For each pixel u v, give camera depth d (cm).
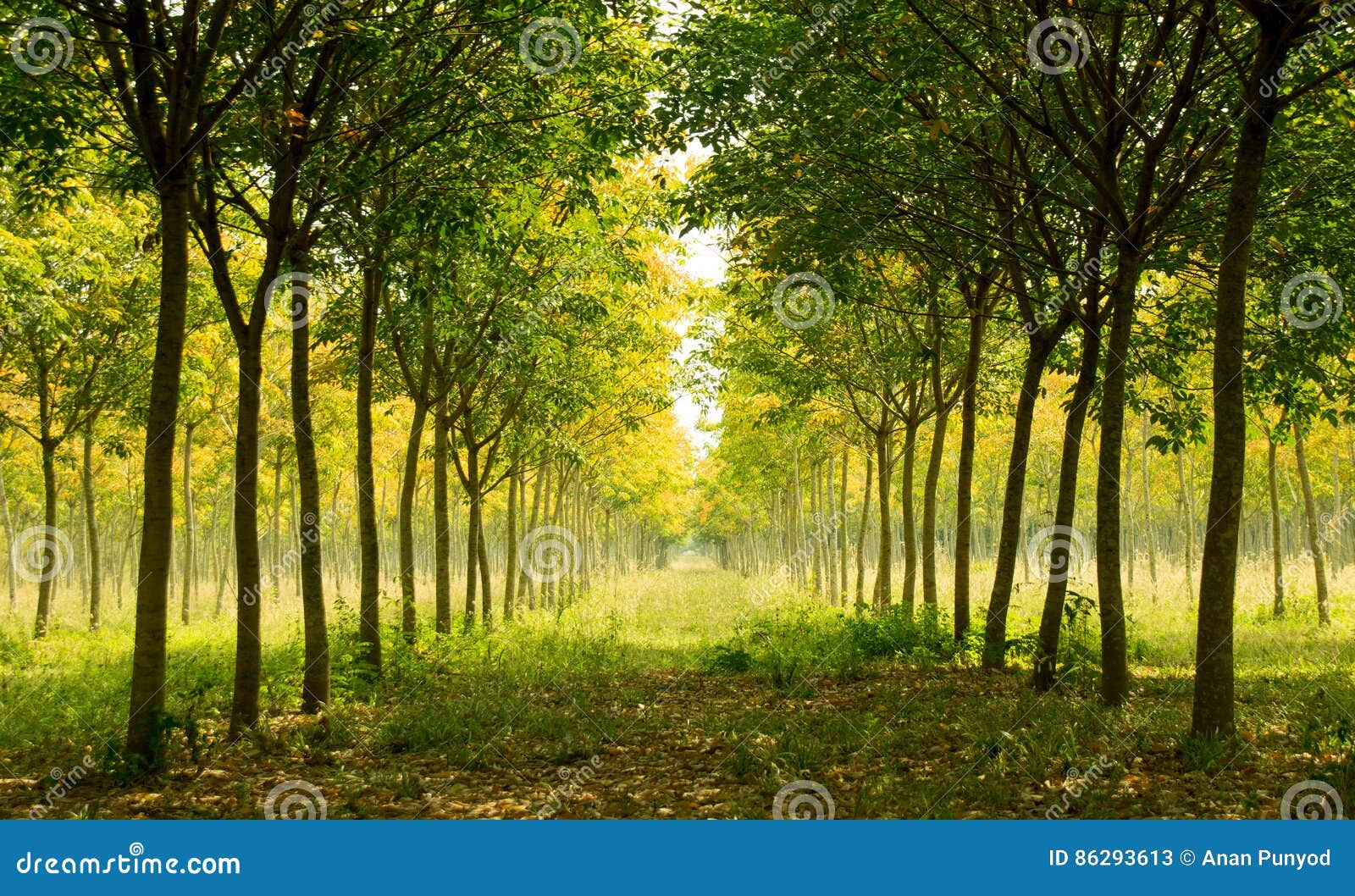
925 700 1012
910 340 1560
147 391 1792
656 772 775
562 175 1039
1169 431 1187
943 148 955
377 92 941
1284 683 1081
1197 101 937
